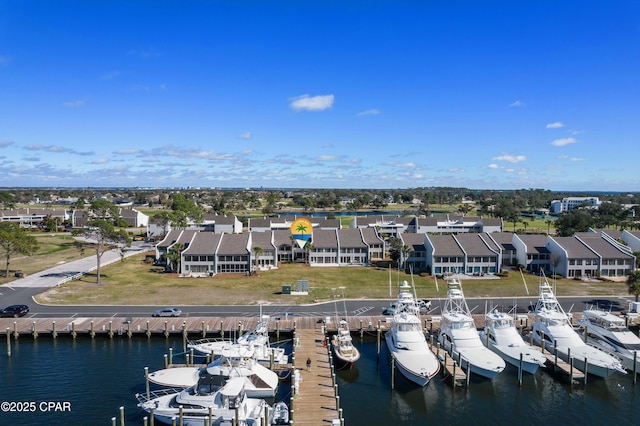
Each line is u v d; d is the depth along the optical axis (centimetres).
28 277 9819
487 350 5700
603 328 6056
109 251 13338
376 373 5625
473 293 8862
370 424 4481
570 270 10281
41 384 5141
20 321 6844
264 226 15762
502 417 4647
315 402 4631
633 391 5181
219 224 16212
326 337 6303
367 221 16575
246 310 7594
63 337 6481
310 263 11738
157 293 8625
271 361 5381
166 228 16412
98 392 4972
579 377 5312
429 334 6538
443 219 16962
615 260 10344
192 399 4397
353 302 8156
